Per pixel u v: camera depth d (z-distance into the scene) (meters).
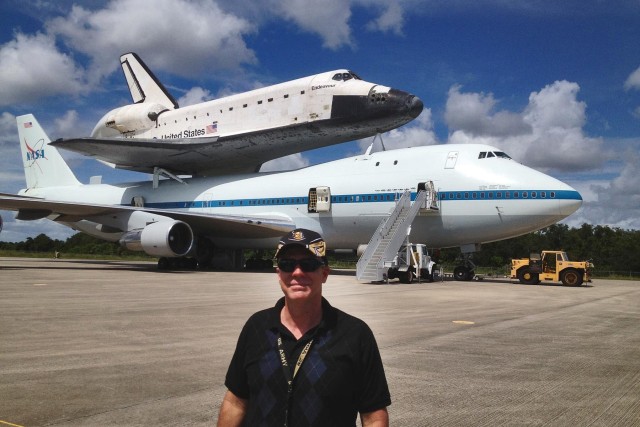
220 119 27.62
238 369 2.58
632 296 16.80
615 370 6.21
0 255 54.75
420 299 13.91
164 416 4.41
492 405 4.86
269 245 26.53
